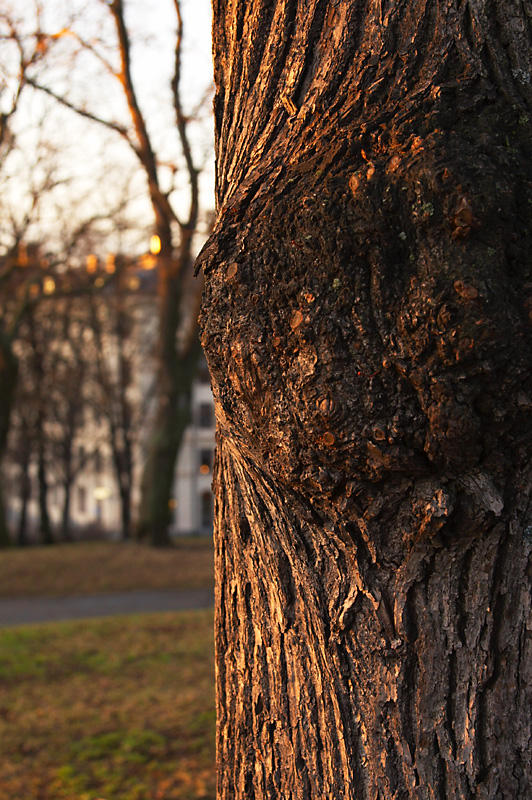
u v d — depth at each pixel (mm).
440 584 1503
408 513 1487
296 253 1492
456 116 1467
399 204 1401
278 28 1726
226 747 1859
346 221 1434
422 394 1393
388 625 1536
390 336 1410
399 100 1521
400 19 1558
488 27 1506
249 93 1808
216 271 1619
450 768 1510
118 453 31250
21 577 15430
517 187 1396
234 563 1831
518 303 1356
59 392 30953
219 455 1897
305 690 1665
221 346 1612
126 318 29266
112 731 6066
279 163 1632
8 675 7727
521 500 1441
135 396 36969
